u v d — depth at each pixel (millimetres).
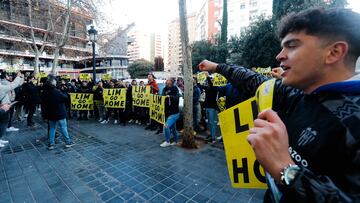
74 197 2992
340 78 687
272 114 606
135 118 8219
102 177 3590
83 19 15406
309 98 759
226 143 1521
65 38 15344
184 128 5102
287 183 542
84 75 13180
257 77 1387
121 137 6070
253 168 1404
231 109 1497
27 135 6426
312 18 678
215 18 54938
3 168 3988
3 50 35469
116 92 7715
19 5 15695
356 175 543
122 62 58750
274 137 566
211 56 30234
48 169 3930
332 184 532
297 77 727
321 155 638
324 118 663
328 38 665
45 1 14461
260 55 19062
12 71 11305
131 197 2984
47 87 4887
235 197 2977
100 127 7422
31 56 40656
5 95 4992
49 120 5008
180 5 4809
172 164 4113
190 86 4957
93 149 5043
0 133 5207
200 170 3842
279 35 810
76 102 8703
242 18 48312
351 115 597
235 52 25188
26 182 3439
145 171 3814
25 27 17656
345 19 650
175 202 2861
